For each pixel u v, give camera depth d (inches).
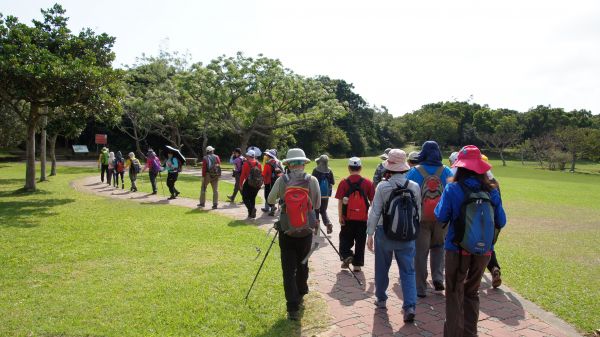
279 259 292.5
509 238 406.0
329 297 227.5
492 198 162.4
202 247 322.7
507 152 3843.5
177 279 245.4
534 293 236.7
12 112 1136.8
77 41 645.9
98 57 676.7
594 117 4323.3
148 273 257.1
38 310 198.8
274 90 1296.8
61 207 517.7
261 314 199.6
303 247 205.8
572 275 275.0
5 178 926.4
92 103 638.5
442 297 229.6
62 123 665.0
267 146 2049.7
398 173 202.7
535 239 402.3
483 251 157.4
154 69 1791.3
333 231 406.9
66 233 368.5
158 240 344.2
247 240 347.6
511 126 3395.7
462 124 3828.7
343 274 268.7
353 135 3225.9
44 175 863.1
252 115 1311.5
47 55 582.6
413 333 183.9
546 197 814.5
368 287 244.2
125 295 218.8
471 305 168.7
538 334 184.4
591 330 187.9
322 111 1344.7
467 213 157.8
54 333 175.5
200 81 1279.5
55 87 597.3
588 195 893.8
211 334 177.5
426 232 227.9
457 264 163.6
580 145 2716.5
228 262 281.9
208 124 1562.5
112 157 770.8
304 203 200.1
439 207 167.9
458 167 163.8
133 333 176.1
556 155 2753.4
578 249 359.6
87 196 628.1
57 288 229.5
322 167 358.6
